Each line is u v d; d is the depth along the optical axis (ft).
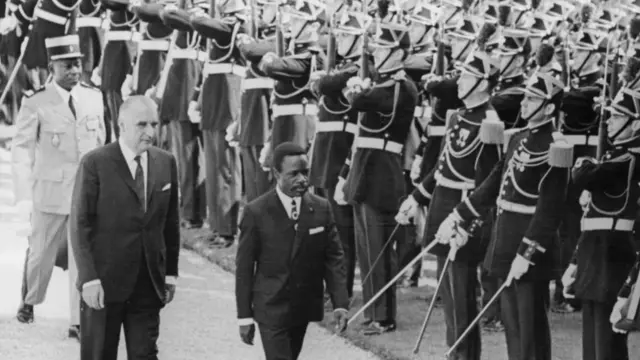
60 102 38.11
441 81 37.65
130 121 30.17
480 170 34.45
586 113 37.76
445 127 37.88
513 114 35.88
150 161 30.58
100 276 30.17
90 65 55.98
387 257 39.06
